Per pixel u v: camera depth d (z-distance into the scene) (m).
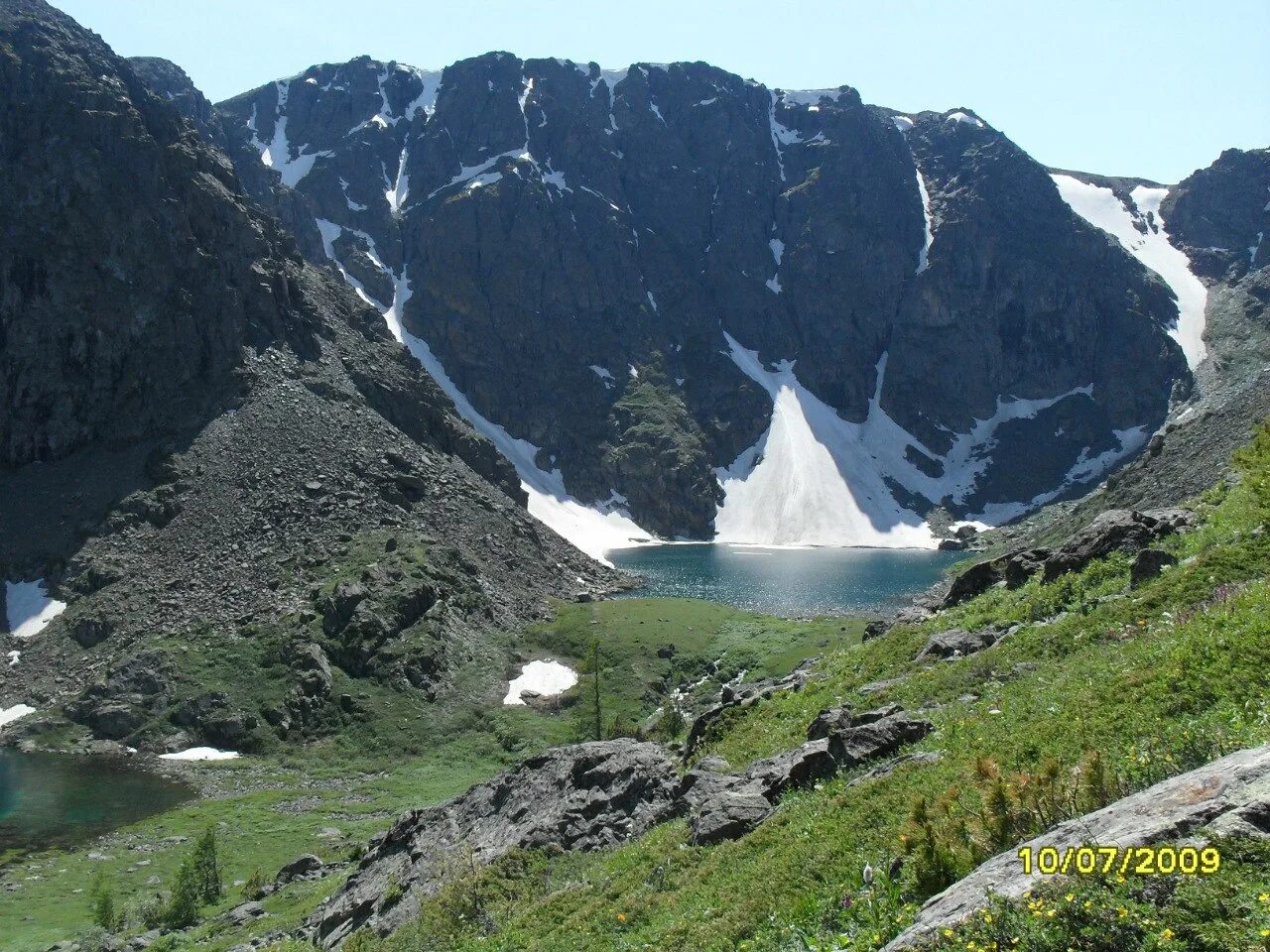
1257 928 8.44
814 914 15.16
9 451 133.00
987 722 20.97
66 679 99.00
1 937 50.56
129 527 119.62
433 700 97.00
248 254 161.50
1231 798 10.31
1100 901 9.67
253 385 143.50
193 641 102.12
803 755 24.31
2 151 150.50
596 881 23.73
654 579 176.75
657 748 34.47
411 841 39.06
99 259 145.75
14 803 76.06
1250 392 101.75
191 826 70.81
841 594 159.38
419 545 120.19
